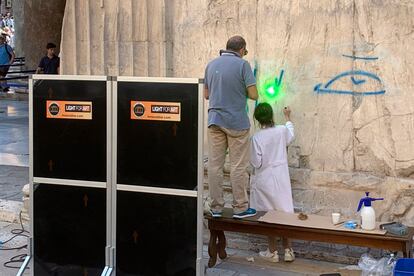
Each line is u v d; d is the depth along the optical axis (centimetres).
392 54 563
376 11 566
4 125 1329
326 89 593
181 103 457
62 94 484
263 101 624
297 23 601
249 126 562
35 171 496
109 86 472
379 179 574
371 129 577
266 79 620
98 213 484
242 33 633
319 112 598
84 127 481
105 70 695
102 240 485
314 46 595
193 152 458
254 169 601
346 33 580
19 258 601
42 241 501
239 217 553
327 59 591
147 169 470
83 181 485
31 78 490
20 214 707
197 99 454
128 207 477
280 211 578
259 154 579
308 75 600
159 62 674
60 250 496
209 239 622
